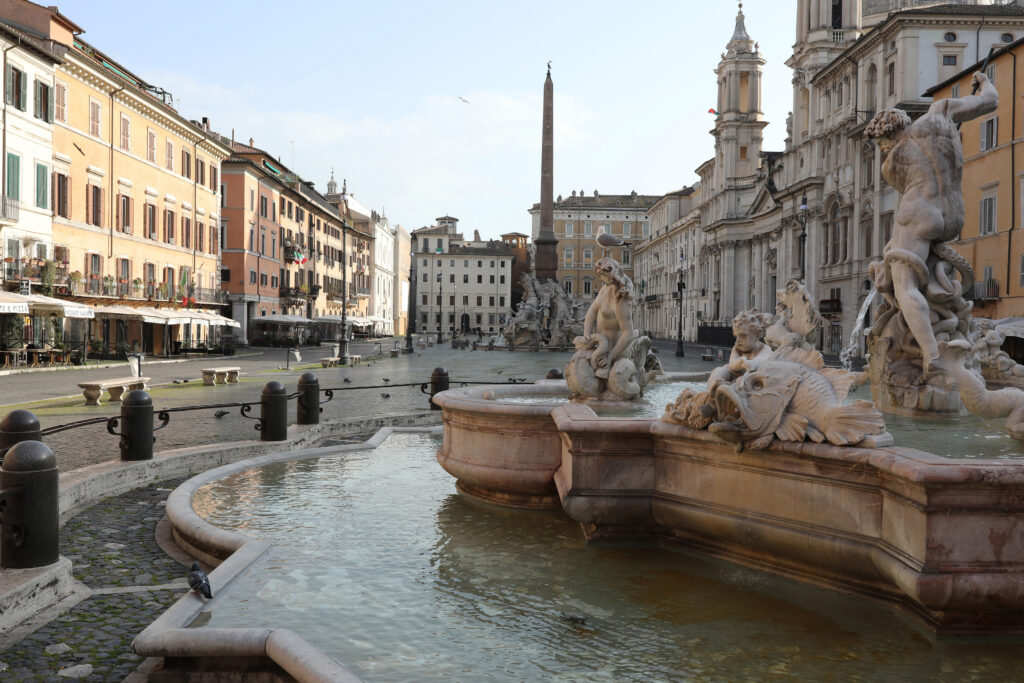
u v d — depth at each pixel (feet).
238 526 21.13
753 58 277.03
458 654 12.80
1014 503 12.64
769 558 16.66
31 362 104.68
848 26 194.59
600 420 18.71
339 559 18.12
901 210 22.34
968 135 127.65
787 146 229.66
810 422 15.33
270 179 219.82
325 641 13.33
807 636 13.46
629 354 26.89
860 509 14.51
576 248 458.91
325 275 295.07
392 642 13.30
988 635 13.19
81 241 128.06
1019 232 114.93
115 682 12.77
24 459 16.56
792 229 213.66
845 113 176.04
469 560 17.98
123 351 126.31
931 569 12.71
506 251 479.41
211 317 157.58
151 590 17.28
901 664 12.32
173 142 163.53
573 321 178.50
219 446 33.37
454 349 206.69
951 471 12.38
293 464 30.73
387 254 407.64
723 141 283.79
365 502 24.06
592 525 19.15
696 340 316.19
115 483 27.40
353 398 64.13
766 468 16.06
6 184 107.04
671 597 15.43
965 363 22.45
